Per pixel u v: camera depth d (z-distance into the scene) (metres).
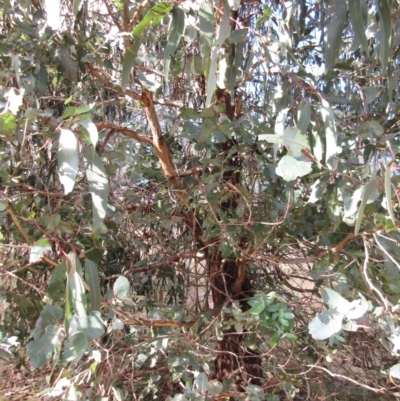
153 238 1.87
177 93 1.93
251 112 1.64
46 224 1.15
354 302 0.77
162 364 1.63
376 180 0.79
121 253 1.95
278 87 1.21
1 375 1.80
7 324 1.66
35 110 0.92
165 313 1.51
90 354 1.21
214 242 1.51
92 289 0.81
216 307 1.60
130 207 1.69
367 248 0.99
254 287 1.79
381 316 0.88
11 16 1.26
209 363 1.66
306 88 1.05
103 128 1.51
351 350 1.56
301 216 1.41
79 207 1.46
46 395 1.10
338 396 1.54
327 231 1.14
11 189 1.36
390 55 0.99
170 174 1.56
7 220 1.36
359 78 1.47
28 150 1.54
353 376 1.54
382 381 1.47
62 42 1.27
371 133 1.06
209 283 1.74
